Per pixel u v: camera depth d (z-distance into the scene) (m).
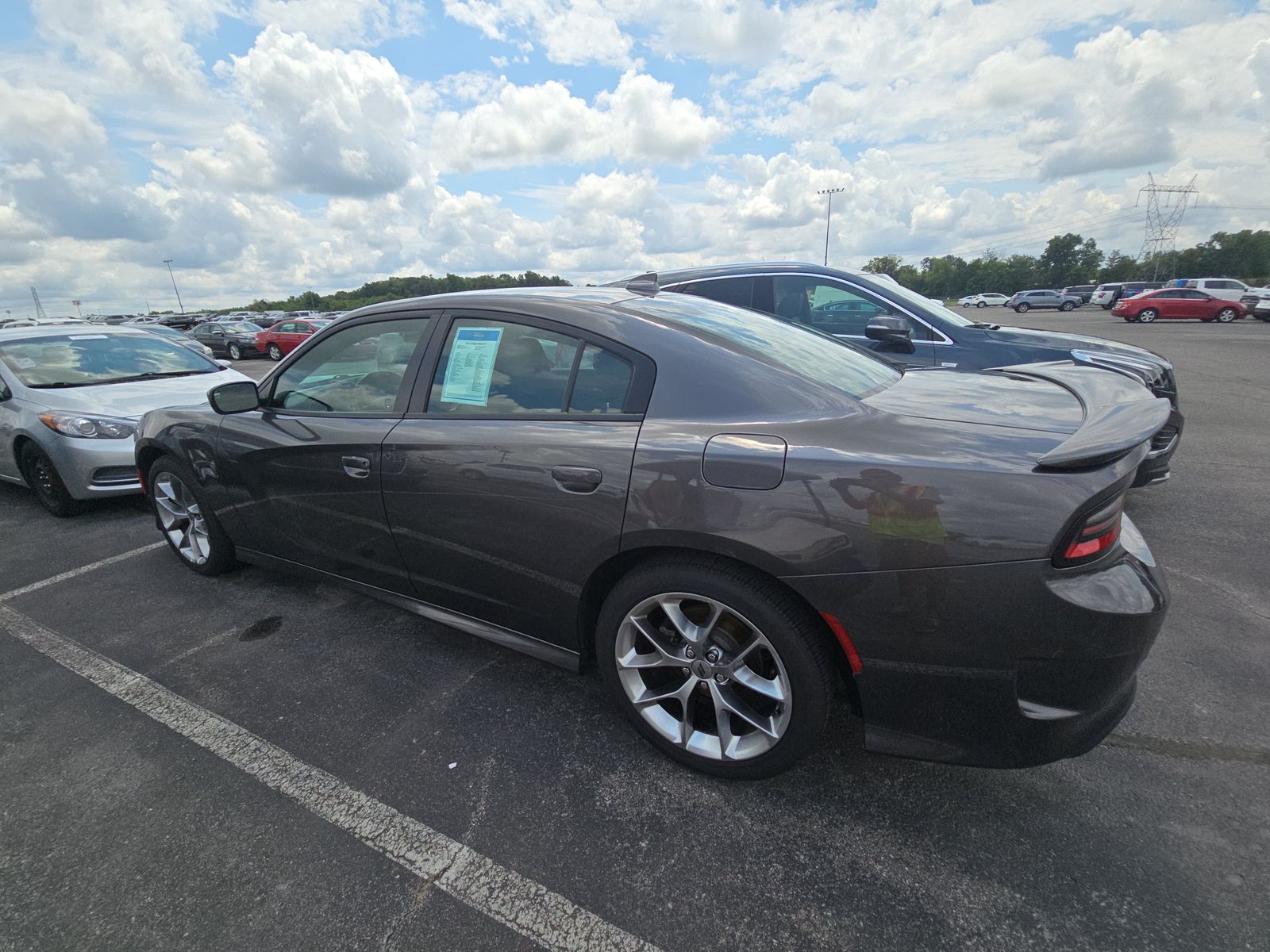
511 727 2.37
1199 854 1.75
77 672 2.82
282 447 2.86
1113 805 1.93
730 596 1.87
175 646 3.01
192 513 3.62
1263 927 1.55
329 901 1.70
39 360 5.41
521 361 2.31
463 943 1.58
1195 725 2.26
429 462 2.38
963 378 2.44
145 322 43.62
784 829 1.88
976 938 1.55
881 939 1.55
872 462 1.70
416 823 1.95
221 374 5.92
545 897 1.70
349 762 2.22
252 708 2.53
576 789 2.06
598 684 2.63
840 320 5.02
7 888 1.77
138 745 2.34
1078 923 1.57
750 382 1.99
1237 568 3.47
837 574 1.71
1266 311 25.09
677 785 2.07
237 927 1.64
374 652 2.90
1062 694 1.63
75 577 3.85
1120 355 4.11
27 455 5.01
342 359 2.79
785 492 1.76
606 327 2.19
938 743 1.77
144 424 3.72
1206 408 7.97
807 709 1.84
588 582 2.14
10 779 2.19
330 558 2.93
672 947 1.56
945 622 1.64
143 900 1.72
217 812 2.02
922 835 1.84
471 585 2.46
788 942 1.56
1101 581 1.60
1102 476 1.57
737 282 5.32
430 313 2.58
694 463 1.87
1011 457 1.64
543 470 2.12
